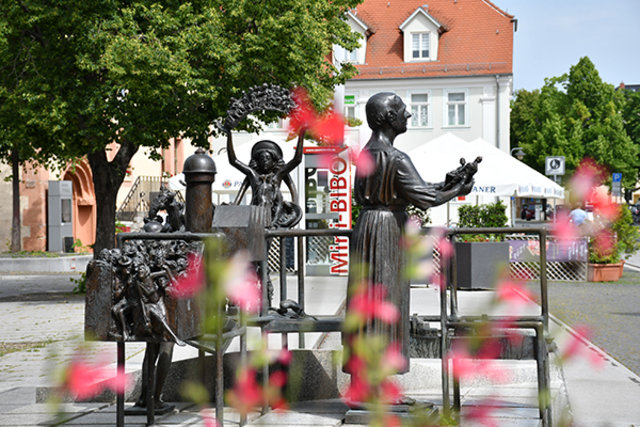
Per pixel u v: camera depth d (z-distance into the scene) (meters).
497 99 45.19
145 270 3.72
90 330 3.80
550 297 16.58
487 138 45.16
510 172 20.95
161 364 4.98
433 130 45.66
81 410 5.38
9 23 16.03
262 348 3.54
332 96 17.06
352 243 4.60
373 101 4.66
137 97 15.93
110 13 15.84
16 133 17.09
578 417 6.46
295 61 16.30
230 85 16.34
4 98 17.33
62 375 3.19
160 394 5.04
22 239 31.84
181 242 3.85
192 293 3.74
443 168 21.09
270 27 15.97
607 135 55.66
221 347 3.82
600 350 9.95
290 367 5.49
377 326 4.47
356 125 18.39
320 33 16.69
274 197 6.04
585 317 13.14
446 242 4.82
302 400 5.55
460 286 15.20
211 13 16.16
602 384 7.85
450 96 45.59
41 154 19.12
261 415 4.89
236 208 4.66
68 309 15.50
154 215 5.42
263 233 4.74
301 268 5.59
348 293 4.57
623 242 21.25
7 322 13.48
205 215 4.43
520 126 72.81
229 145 6.10
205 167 4.41
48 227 31.77
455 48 46.12
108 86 15.90
